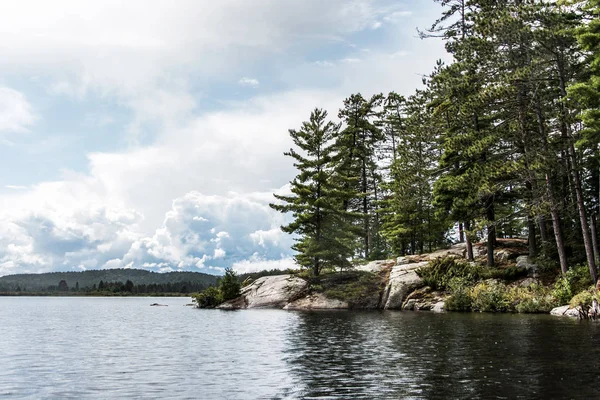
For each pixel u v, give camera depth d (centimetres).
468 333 1797
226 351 1502
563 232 3772
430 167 4256
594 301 2377
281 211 4616
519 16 2908
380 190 6406
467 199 3609
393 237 5216
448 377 993
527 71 2889
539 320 2314
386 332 1927
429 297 3638
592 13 2903
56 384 1007
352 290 4091
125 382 1020
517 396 825
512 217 3453
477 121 3872
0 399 878
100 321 3125
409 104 5831
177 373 1119
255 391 913
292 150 4619
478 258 4025
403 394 858
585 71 2922
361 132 6047
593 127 2536
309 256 4484
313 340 1730
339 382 974
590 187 4072
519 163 3066
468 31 4175
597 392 844
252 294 4716
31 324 2883
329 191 4559
